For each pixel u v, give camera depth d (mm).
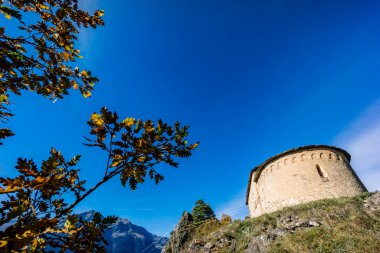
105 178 3086
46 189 2500
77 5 3865
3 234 2080
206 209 42750
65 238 2412
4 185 2213
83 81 4008
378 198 15625
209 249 19719
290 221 17094
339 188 20422
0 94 3605
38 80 3697
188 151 3438
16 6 3578
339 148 23391
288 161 22938
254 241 17312
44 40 3764
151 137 3207
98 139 3113
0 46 3246
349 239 12680
